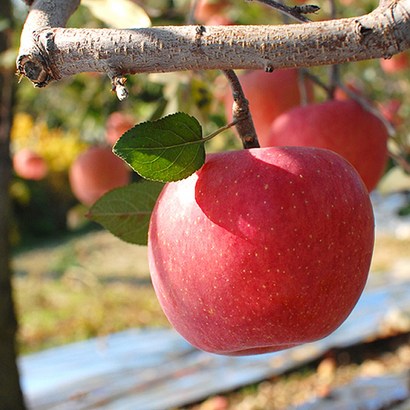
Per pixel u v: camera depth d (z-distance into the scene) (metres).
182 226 0.38
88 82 1.09
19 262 4.04
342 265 0.37
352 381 1.73
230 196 0.37
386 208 3.02
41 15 0.35
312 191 0.37
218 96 0.84
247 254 0.37
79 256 4.01
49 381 1.82
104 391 1.77
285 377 1.83
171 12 0.82
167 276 0.39
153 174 0.37
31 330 2.38
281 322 0.38
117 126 1.04
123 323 2.42
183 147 0.37
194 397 1.72
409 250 3.28
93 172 0.98
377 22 0.32
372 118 0.52
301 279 0.37
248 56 0.33
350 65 1.20
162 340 2.10
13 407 1.12
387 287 2.50
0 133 1.09
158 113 0.79
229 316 0.38
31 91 1.31
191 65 0.33
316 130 0.50
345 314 0.39
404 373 1.74
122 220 0.45
